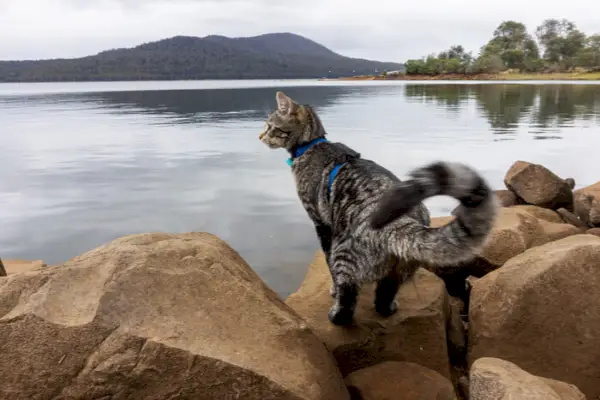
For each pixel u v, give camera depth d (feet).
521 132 8.93
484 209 1.42
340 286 1.86
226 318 1.43
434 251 1.50
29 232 3.71
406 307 2.01
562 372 1.72
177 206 4.33
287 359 1.40
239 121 11.35
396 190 1.45
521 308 1.79
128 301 1.36
